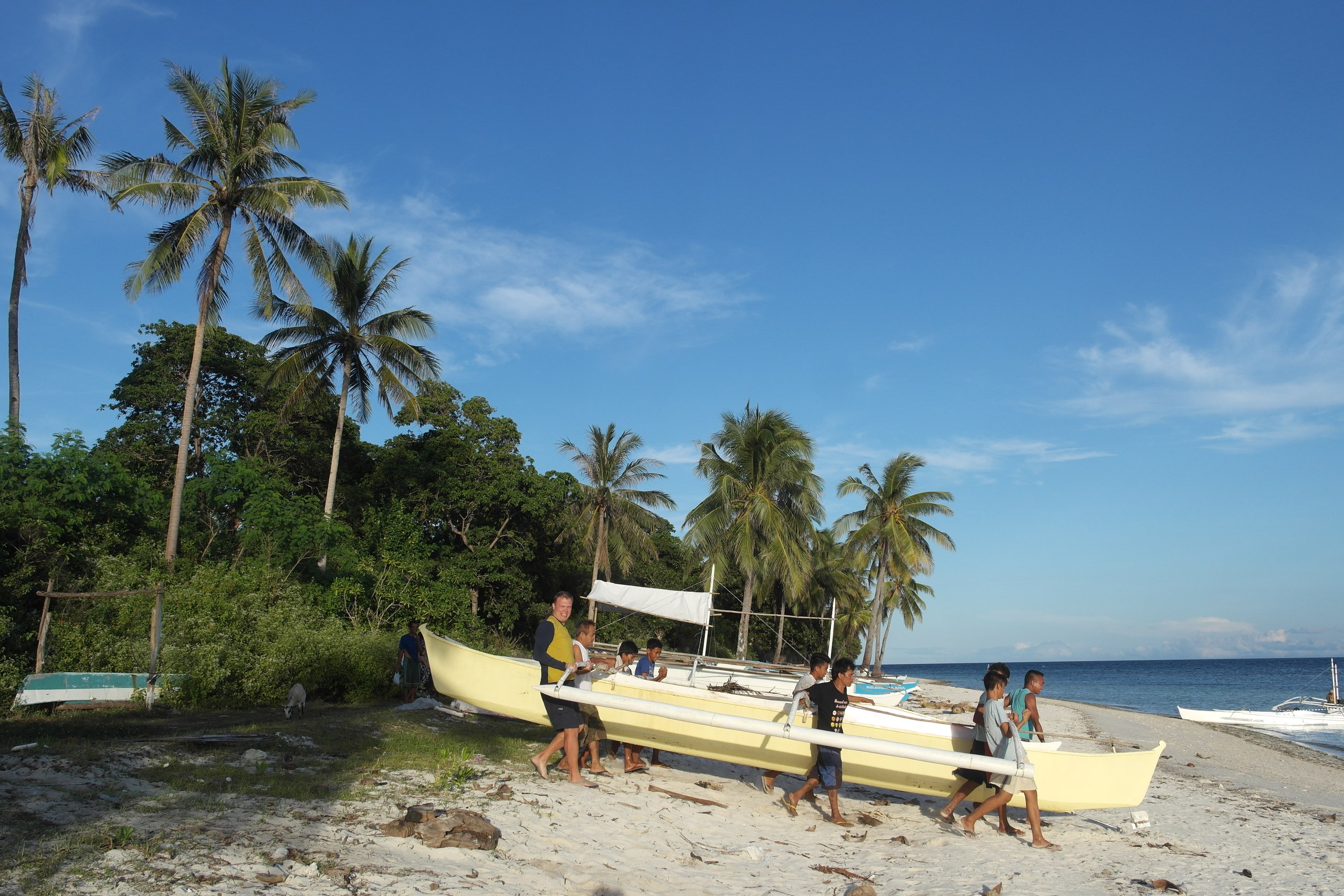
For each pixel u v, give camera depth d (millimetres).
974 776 8500
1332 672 38000
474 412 35844
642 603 13844
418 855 5684
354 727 9883
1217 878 7719
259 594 14188
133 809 5762
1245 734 30328
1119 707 50344
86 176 21719
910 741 8992
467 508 33594
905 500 44031
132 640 11516
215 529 22031
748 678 14414
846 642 55750
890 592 56281
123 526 15734
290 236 22672
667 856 6605
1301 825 11328
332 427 33781
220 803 6145
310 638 13359
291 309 26141
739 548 31250
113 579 12609
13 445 13391
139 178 20922
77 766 6578
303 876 4941
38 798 5742
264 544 20578
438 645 10875
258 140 21516
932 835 8336
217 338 30891
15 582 11281
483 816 6848
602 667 13234
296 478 32562
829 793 8336
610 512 37281
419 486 32781
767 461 32125
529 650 33906
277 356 27078
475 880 5340
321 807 6434
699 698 9430
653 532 48438
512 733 11445
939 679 100062
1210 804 12609
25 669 10211
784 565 32781
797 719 9023
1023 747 8070
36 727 8336
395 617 22688
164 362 30359
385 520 28016
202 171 21750
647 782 9320
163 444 30031
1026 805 8695
